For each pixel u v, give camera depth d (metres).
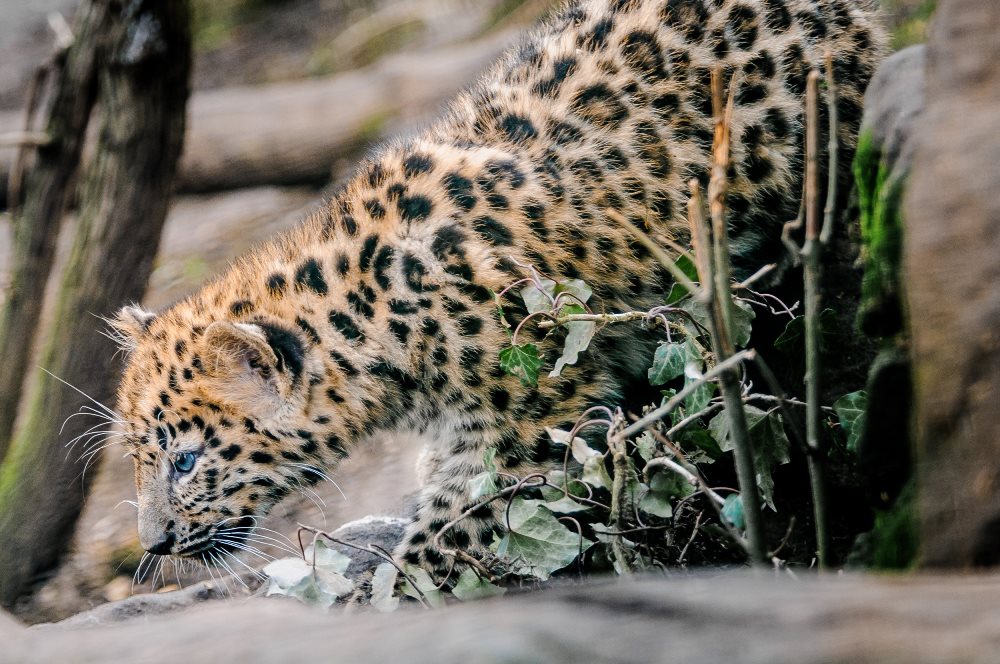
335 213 8.48
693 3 8.46
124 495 12.20
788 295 8.41
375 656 3.51
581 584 4.05
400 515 9.23
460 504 8.01
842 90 8.42
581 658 3.31
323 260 8.20
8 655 4.14
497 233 7.91
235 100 19.53
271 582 7.23
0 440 11.55
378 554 7.50
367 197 8.35
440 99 18.22
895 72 6.31
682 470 6.09
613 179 8.16
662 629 3.38
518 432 7.93
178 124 11.01
